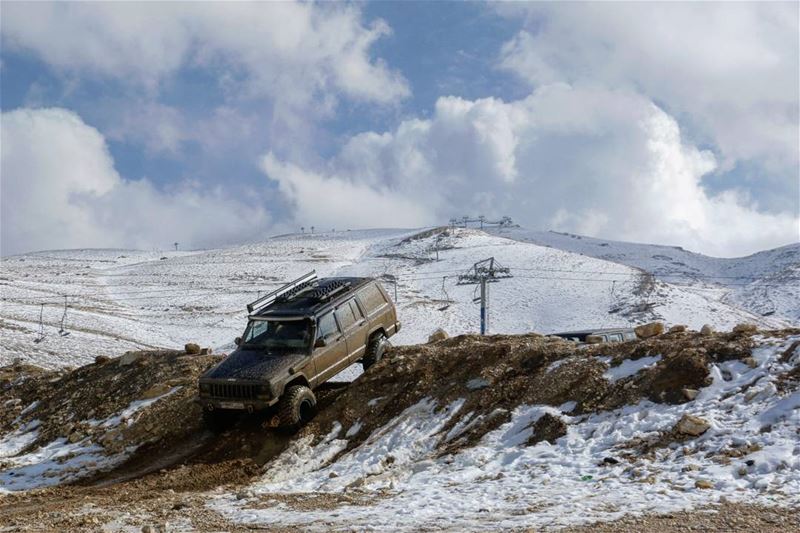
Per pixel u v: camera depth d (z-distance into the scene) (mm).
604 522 7125
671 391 10930
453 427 12047
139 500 10375
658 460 9281
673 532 6652
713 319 111625
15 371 21094
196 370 16719
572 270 149750
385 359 15125
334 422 13180
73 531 8281
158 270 190875
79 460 13977
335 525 7902
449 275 158000
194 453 13312
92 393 16953
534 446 10656
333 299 14609
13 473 13672
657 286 130500
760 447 8820
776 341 11133
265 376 12812
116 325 101812
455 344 15688
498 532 7055
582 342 15477
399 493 9531
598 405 11258
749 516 6969
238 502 9805
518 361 13289
